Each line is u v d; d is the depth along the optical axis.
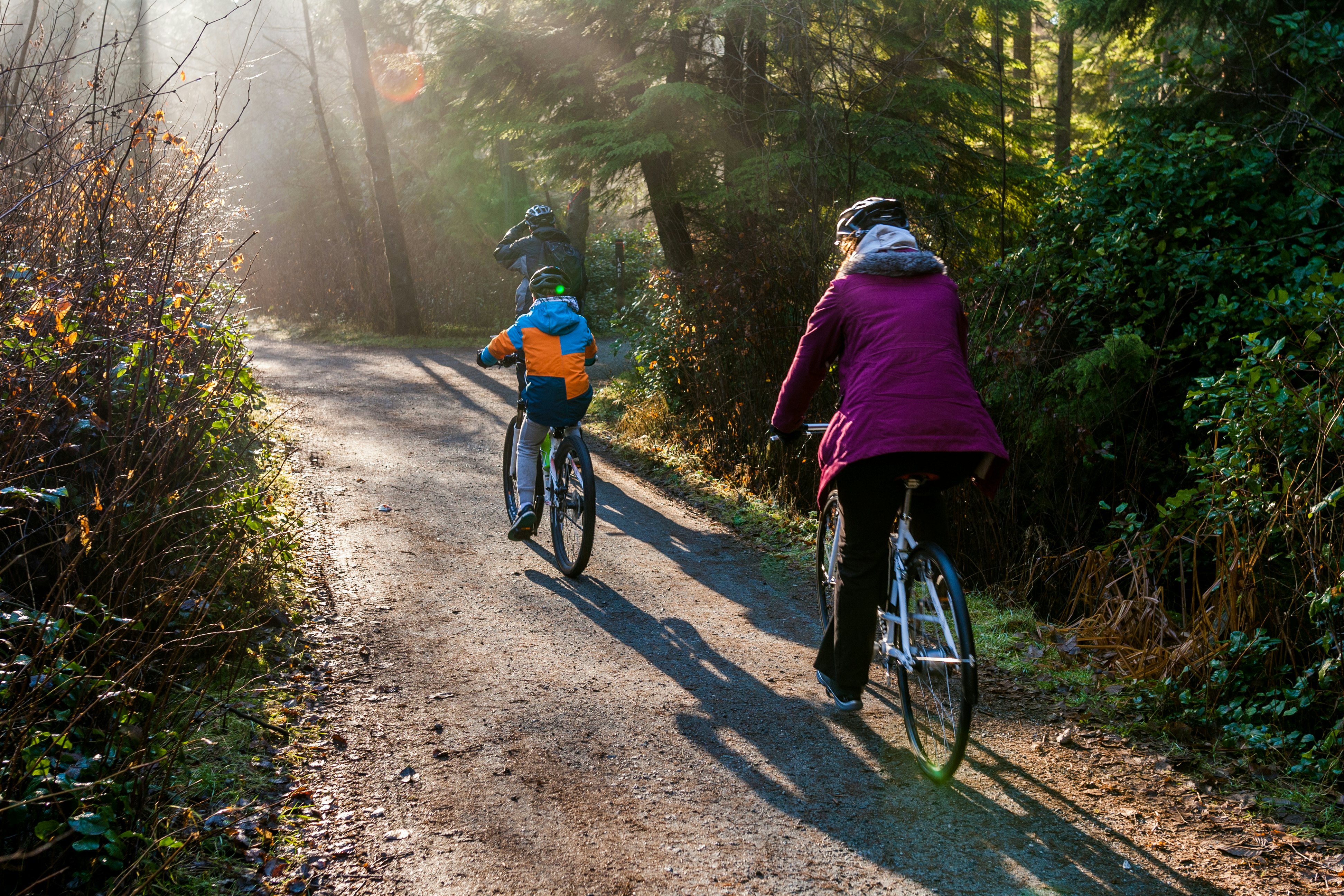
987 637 4.75
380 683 3.98
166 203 4.65
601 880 2.75
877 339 3.30
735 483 7.81
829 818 3.11
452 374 13.86
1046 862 2.89
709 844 2.94
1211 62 8.22
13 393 3.21
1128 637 4.60
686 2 11.04
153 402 3.66
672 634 4.72
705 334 8.66
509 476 6.32
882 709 3.92
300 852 2.79
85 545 2.95
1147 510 6.05
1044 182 7.96
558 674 4.18
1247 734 3.61
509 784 3.25
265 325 21.12
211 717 3.41
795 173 9.00
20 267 3.53
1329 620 3.70
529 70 12.23
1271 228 6.42
